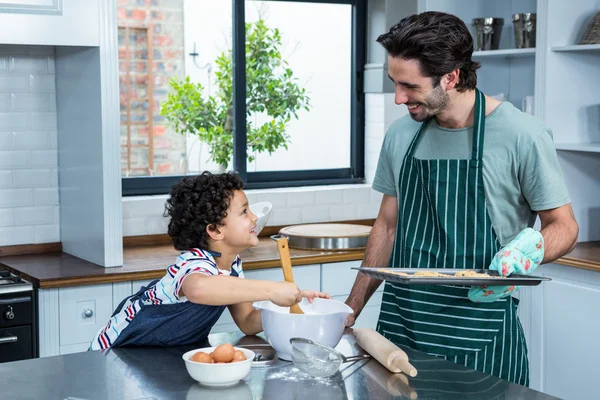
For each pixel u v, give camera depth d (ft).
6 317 10.39
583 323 11.28
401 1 14.83
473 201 7.44
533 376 12.09
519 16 12.51
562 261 11.34
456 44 6.77
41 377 6.15
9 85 12.37
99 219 11.43
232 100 14.51
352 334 7.28
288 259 7.20
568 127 12.19
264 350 6.99
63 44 10.92
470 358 7.43
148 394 5.77
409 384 5.96
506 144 7.25
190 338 7.29
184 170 14.26
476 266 7.48
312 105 15.25
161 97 13.96
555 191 7.18
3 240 12.50
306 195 14.55
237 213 7.43
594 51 12.25
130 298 7.68
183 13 13.98
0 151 12.37
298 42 14.96
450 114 7.38
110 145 11.22
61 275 10.78
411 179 7.82
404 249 7.93
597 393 11.16
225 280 6.87
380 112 15.14
